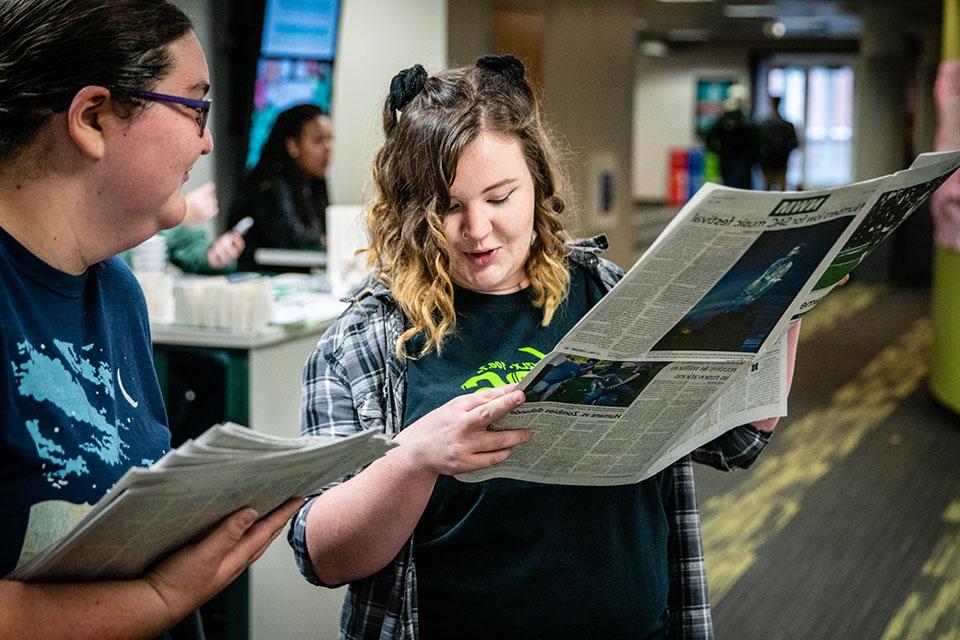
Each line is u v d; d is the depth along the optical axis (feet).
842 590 12.09
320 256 13.79
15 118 3.13
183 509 3.04
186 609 3.22
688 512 4.83
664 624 4.72
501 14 19.57
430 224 4.23
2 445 3.08
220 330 9.44
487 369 4.39
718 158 42.09
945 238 20.38
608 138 24.43
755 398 4.46
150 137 3.28
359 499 3.96
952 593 11.94
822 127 67.36
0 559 3.10
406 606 4.24
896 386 22.79
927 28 52.60
